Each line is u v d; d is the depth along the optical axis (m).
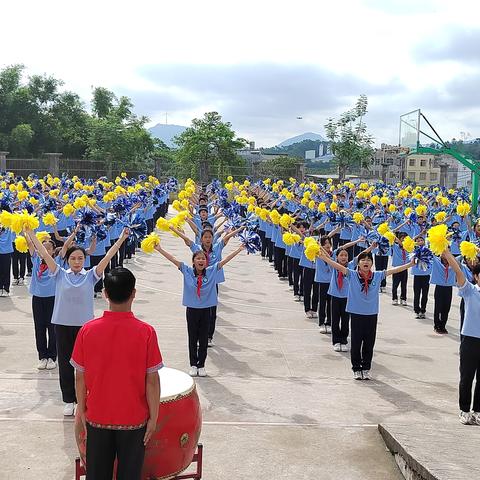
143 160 45.00
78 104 49.03
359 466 5.34
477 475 4.41
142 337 3.64
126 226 6.73
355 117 42.84
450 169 51.16
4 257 11.84
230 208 13.81
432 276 10.20
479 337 6.27
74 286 6.22
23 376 7.49
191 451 4.30
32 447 5.50
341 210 15.74
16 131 42.88
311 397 7.07
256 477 5.08
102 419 3.58
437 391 7.45
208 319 7.64
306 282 11.10
